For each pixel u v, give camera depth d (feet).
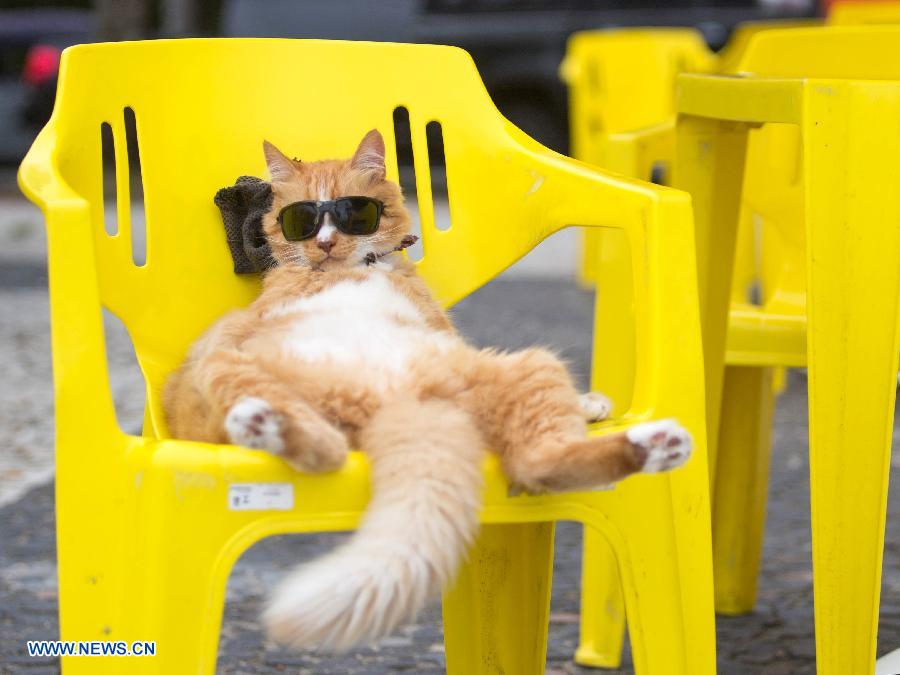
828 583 16.47
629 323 21.16
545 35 74.28
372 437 14.32
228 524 14.19
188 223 18.78
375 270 17.92
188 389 16.08
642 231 16.21
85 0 97.45
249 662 21.65
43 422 36.55
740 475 23.61
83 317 14.38
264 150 18.26
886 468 16.16
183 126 18.90
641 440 13.94
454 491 13.83
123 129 18.51
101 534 14.30
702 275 20.61
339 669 21.50
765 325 21.27
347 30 74.33
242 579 25.84
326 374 15.06
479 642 17.97
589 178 17.52
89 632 14.28
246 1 74.28
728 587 24.02
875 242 16.03
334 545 28.17
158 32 85.81
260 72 19.35
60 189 15.11
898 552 27.14
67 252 14.39
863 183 16.02
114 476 14.33
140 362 18.03
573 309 52.60
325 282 17.51
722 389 23.11
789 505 30.83
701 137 20.36
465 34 74.43
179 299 18.62
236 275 18.86
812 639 22.93
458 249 19.27
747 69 26.08
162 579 14.16
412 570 13.24
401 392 14.99
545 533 17.75
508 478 14.56
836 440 16.33
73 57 18.15
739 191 20.70
